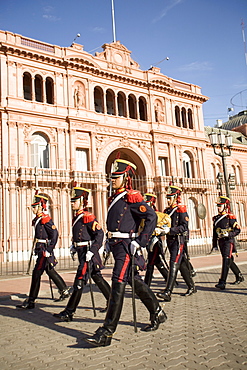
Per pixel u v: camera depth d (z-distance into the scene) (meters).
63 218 27.61
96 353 4.70
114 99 33.97
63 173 27.98
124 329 5.82
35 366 4.32
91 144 30.77
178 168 36.94
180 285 10.38
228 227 9.70
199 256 19.95
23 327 6.30
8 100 27.02
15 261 24.70
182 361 4.27
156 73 36.97
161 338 5.25
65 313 6.50
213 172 42.84
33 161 27.97
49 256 8.19
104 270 14.40
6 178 25.72
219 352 4.54
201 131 40.22
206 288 9.79
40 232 8.27
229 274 12.52
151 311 5.77
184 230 8.45
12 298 9.30
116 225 5.54
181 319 6.39
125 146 33.41
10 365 4.40
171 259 8.42
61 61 30.11
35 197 8.56
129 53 35.75
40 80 30.48
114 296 5.18
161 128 36.28
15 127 27.11
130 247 5.34
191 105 40.50
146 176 33.88
